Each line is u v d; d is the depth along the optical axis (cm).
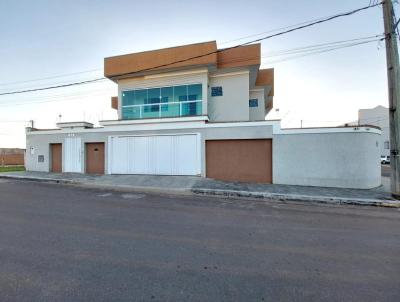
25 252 390
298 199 888
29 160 1664
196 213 667
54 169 1612
